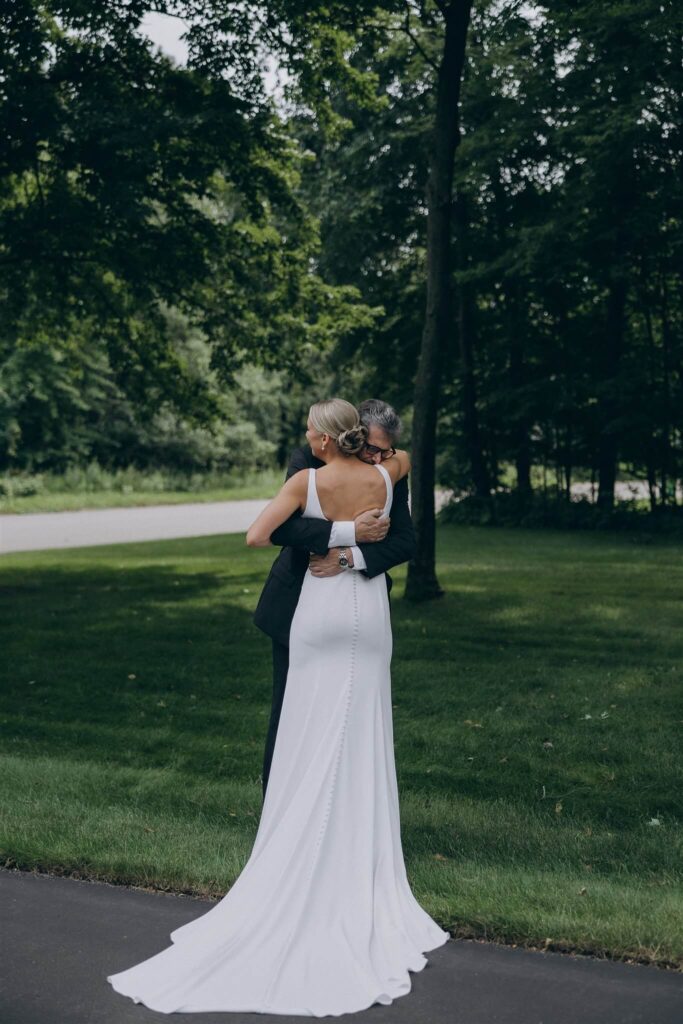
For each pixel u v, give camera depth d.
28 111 12.24
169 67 13.72
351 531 3.72
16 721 7.55
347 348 29.03
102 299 16.39
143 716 7.70
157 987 3.24
